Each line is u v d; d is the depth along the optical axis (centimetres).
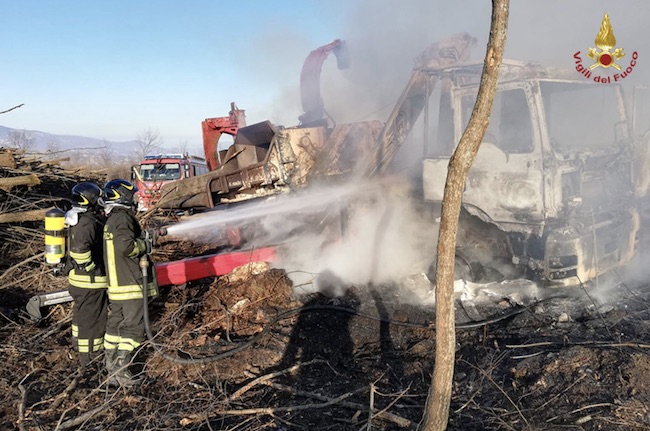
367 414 353
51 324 515
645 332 432
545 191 504
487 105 246
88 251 414
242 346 442
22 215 608
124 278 415
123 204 429
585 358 376
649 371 341
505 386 372
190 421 347
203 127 871
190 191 718
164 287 577
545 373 371
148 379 414
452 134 591
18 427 349
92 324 433
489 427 322
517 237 540
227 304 540
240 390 383
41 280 584
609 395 331
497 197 538
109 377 389
